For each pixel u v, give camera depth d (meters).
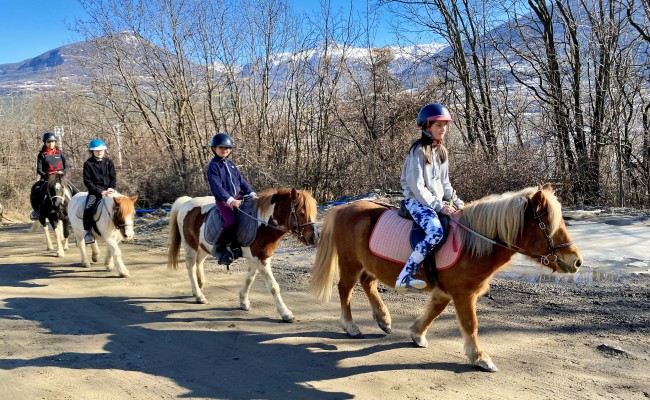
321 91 17.48
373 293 5.70
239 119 18.56
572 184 14.06
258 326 6.08
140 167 19.42
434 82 16.95
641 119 15.34
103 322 6.35
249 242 6.31
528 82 16.59
